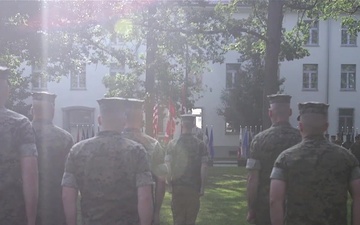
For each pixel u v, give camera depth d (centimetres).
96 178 443
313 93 4353
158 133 2380
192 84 3052
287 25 4097
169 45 1939
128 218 445
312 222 443
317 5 2009
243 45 2078
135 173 446
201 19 1830
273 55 1766
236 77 4203
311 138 459
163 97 2409
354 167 450
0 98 464
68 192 451
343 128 4350
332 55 4369
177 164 803
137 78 2447
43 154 570
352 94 4347
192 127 816
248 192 600
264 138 592
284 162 455
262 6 1994
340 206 445
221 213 1248
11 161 457
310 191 444
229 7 1980
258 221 597
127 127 612
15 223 461
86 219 445
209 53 2033
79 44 1875
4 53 1652
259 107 3997
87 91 4241
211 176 2367
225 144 4331
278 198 452
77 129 3941
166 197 1527
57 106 4222
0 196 454
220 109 4188
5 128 457
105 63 2173
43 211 565
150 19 1819
